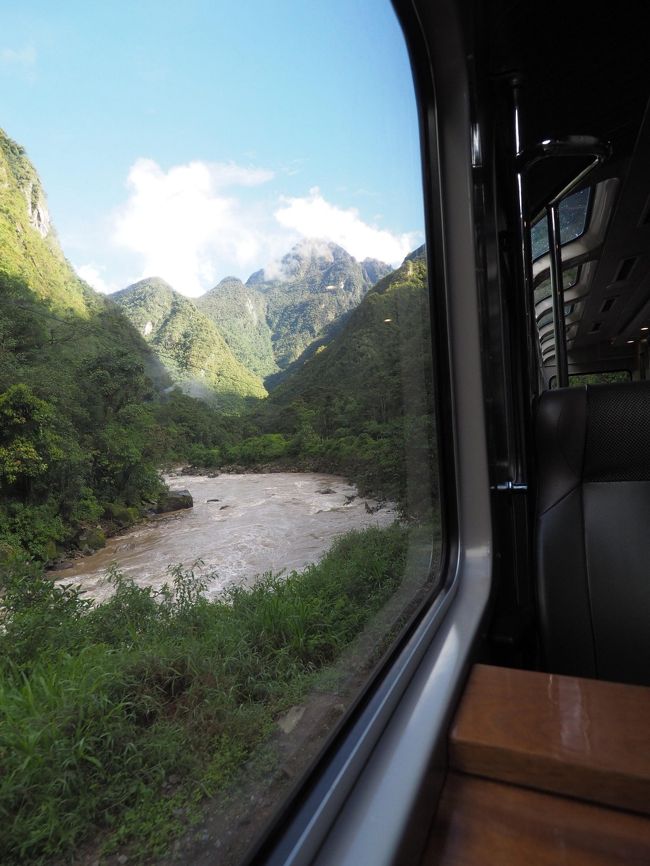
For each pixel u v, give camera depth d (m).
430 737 0.85
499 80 2.00
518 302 2.04
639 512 1.43
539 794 0.81
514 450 2.02
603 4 1.82
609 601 1.40
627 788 0.76
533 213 2.77
